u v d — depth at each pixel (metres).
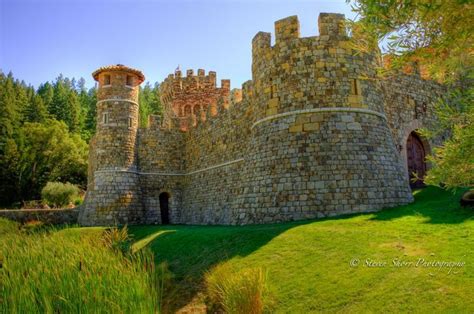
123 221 34.75
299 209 19.25
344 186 19.03
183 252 18.00
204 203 34.50
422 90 28.27
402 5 5.94
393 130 25.42
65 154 63.59
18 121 73.50
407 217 15.36
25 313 8.12
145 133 38.88
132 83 38.25
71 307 8.16
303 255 13.43
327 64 20.88
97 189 35.16
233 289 10.80
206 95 50.12
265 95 22.31
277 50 22.12
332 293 10.78
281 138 20.94
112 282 8.78
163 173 38.81
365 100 20.84
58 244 11.08
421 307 9.22
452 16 5.78
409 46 6.36
